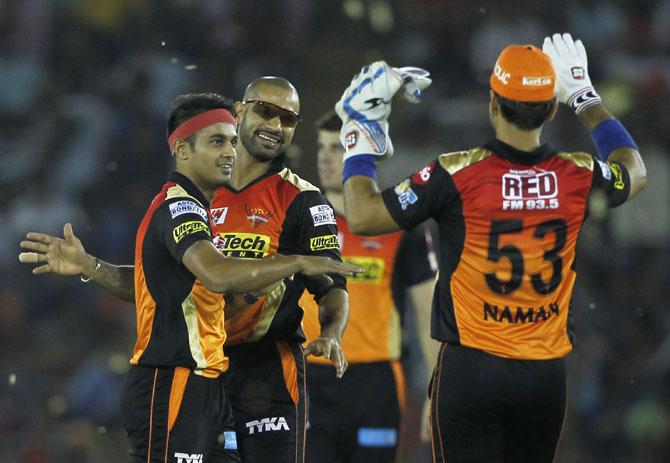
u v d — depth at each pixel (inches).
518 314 647.1
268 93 711.7
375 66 687.1
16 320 1705.2
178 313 645.3
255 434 715.4
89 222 1902.1
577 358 1665.8
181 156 665.0
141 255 653.9
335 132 909.2
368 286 901.8
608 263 1857.8
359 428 896.3
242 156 719.7
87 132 2031.3
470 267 648.4
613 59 2165.4
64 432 1505.9
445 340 655.8
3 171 1979.6
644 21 2234.3
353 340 898.7
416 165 1937.7
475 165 648.4
